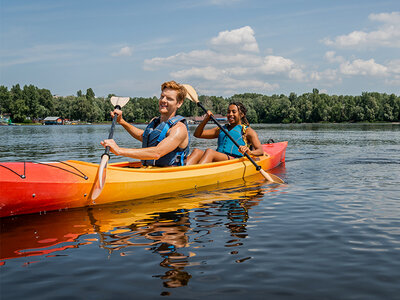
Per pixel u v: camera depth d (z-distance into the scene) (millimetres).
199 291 1874
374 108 87312
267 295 1828
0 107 98125
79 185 3656
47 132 32531
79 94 141250
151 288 1908
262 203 3998
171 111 4332
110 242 2670
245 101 110562
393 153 9633
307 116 94125
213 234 2859
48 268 2186
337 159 8383
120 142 17359
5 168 3332
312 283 1969
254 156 5984
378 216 3363
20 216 3443
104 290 1891
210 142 17344
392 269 2141
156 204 3982
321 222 3188
